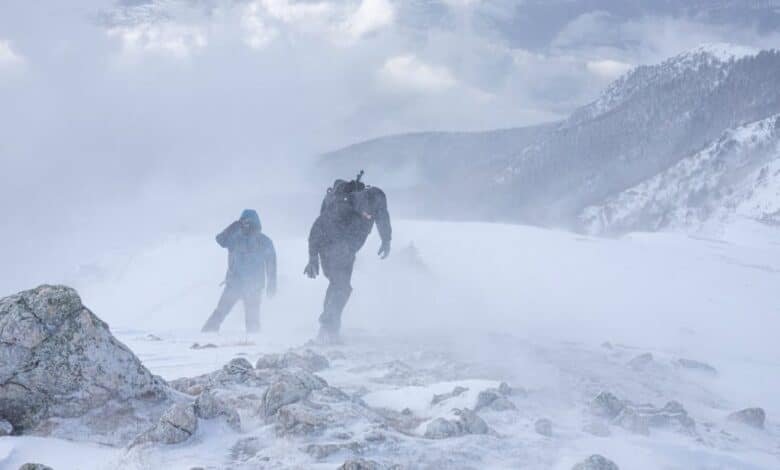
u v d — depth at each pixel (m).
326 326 10.82
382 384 7.54
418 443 5.29
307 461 4.78
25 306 5.72
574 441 5.84
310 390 5.94
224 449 5.02
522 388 7.37
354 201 10.98
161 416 5.26
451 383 7.15
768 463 6.33
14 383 5.54
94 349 5.75
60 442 5.25
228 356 9.20
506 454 5.29
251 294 14.91
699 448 6.32
